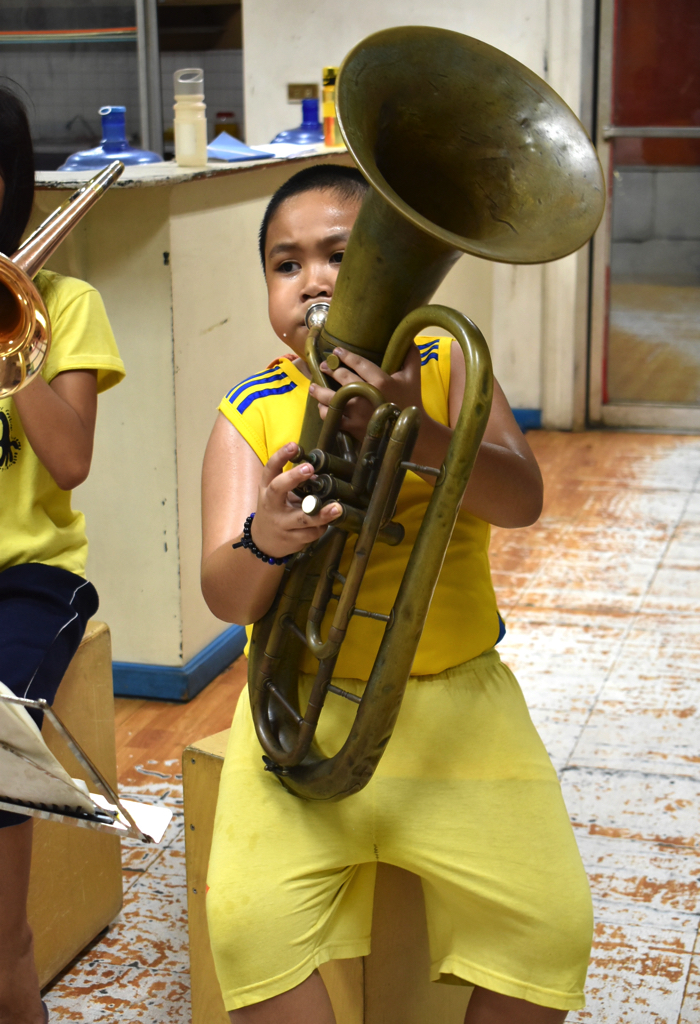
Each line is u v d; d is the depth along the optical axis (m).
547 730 2.40
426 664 1.17
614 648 2.84
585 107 4.80
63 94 5.22
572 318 4.96
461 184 1.07
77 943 1.68
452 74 1.03
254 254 2.89
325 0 4.73
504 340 5.09
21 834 1.33
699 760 2.26
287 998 1.10
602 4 4.71
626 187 4.89
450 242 0.91
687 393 5.07
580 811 2.07
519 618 3.05
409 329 1.00
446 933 1.18
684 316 4.98
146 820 0.99
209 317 2.66
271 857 1.12
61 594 1.44
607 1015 1.54
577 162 1.01
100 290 2.51
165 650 2.66
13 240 1.50
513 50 4.72
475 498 1.16
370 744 1.04
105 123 2.88
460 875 1.12
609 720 2.44
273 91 4.86
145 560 2.62
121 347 2.52
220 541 1.17
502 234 1.00
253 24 4.81
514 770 1.15
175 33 5.14
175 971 1.66
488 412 0.97
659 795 2.12
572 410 5.10
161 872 1.92
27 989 1.39
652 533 3.74
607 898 1.81
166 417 2.54
